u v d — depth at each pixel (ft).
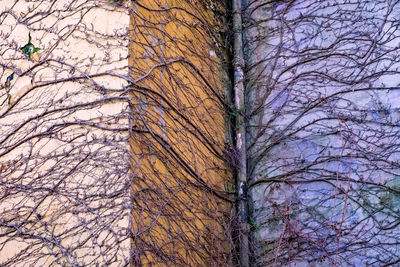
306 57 14.44
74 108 11.17
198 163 12.59
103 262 9.93
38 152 11.30
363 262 12.21
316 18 14.71
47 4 12.28
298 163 13.60
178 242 11.19
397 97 13.15
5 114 11.99
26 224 10.96
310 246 12.73
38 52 12.03
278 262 12.93
